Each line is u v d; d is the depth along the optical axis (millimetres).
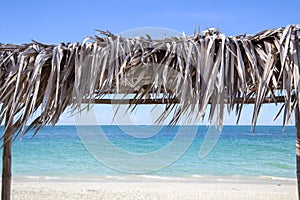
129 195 8508
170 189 9664
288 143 19359
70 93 2234
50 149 18781
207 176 13219
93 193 8688
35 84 2191
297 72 2117
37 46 2400
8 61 2434
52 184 10672
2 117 2254
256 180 12195
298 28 2240
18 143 20297
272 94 2285
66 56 2281
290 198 8219
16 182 11352
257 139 20578
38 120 2299
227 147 18797
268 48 2230
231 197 8383
